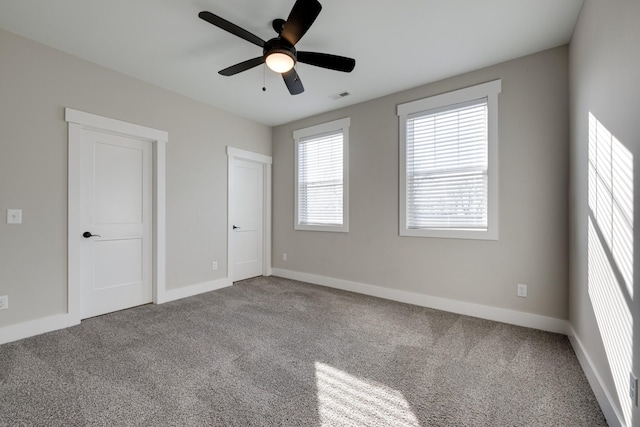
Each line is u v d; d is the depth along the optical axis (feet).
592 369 5.54
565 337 7.78
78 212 8.65
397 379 5.85
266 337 7.80
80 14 6.77
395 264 11.12
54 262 8.19
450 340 7.64
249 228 14.66
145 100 10.25
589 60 5.85
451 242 9.85
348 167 12.42
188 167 11.60
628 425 4.01
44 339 7.55
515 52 8.35
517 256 8.67
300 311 9.87
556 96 8.06
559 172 8.03
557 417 4.76
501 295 8.93
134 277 10.30
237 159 14.03
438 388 5.55
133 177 10.25
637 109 3.78
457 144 9.79
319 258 13.52
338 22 7.05
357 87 10.63
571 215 7.51
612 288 4.64
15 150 7.54
